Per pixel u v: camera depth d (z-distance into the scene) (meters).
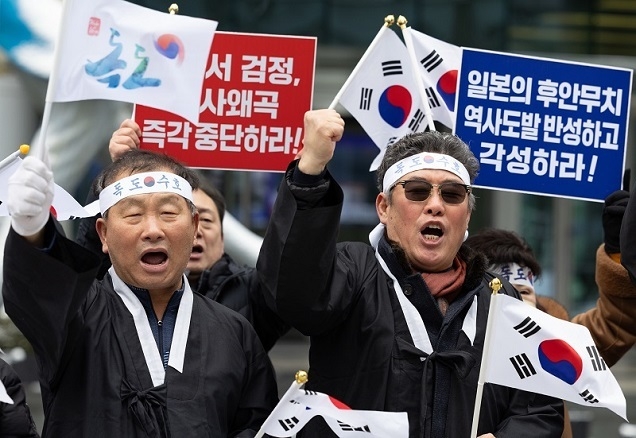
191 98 8.64
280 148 9.82
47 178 7.04
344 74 25.83
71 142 18.02
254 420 7.94
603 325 9.70
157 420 7.49
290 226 7.56
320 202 7.62
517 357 7.88
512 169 9.84
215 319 7.98
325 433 8.01
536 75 9.85
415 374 7.88
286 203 7.61
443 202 8.00
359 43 25.39
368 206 27.05
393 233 8.16
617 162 9.98
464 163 8.20
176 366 7.66
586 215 27.89
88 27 8.45
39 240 7.16
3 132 18.52
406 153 8.20
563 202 27.75
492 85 9.80
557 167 9.91
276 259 7.64
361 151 26.95
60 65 8.37
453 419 7.82
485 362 7.67
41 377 7.71
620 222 9.36
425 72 9.79
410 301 8.02
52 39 16.50
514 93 9.84
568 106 9.90
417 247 8.02
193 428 7.52
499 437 7.92
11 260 7.11
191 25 8.64
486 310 8.18
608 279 9.48
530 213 27.73
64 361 7.60
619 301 9.54
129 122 9.23
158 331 7.83
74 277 7.12
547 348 7.91
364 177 27.00
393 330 7.95
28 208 6.93
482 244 10.21
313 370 8.15
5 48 16.62
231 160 9.80
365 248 8.33
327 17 25.20
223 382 7.74
